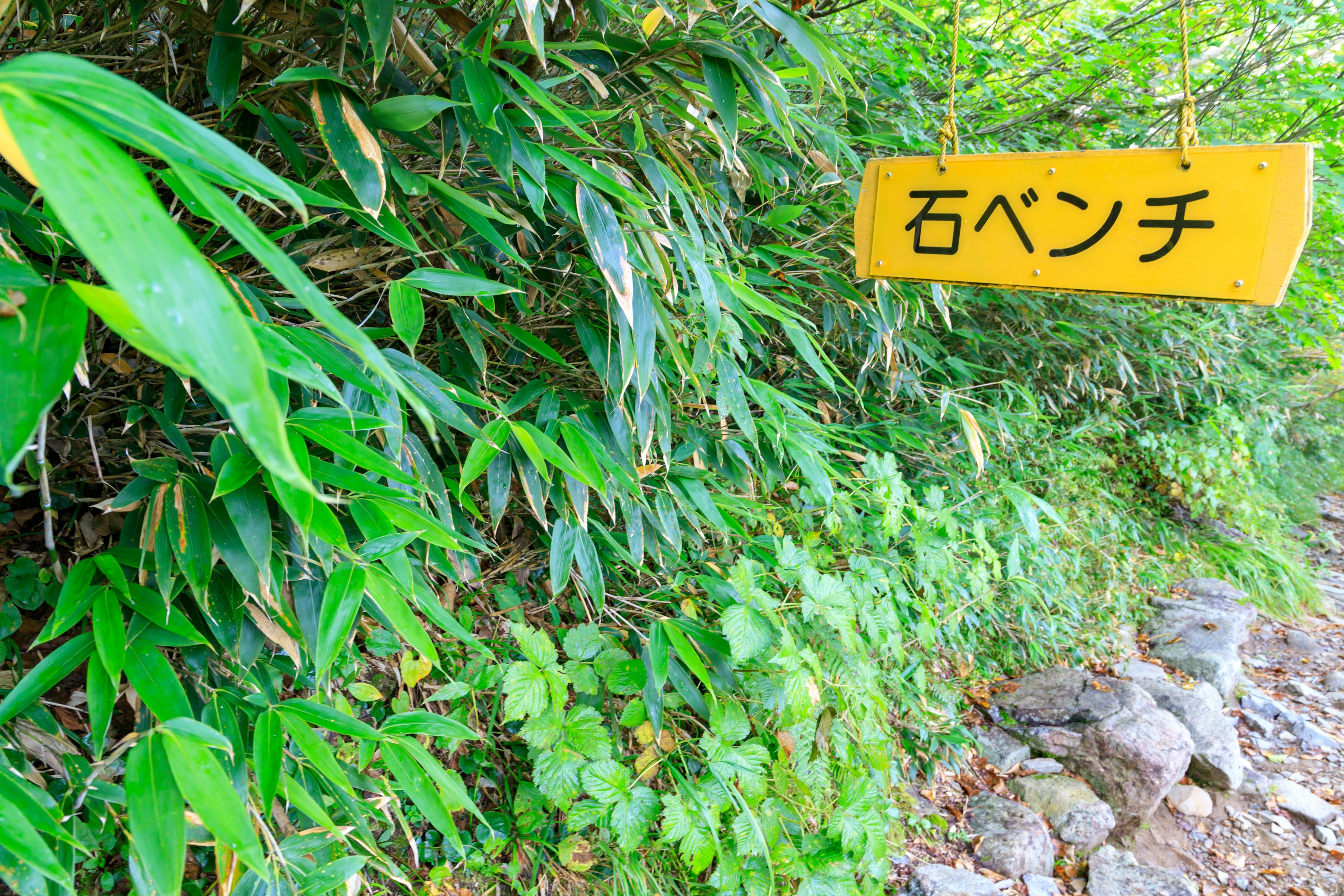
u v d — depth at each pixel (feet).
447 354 4.03
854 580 5.28
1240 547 15.33
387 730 2.86
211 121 3.26
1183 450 13.65
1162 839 8.80
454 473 3.87
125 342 3.18
